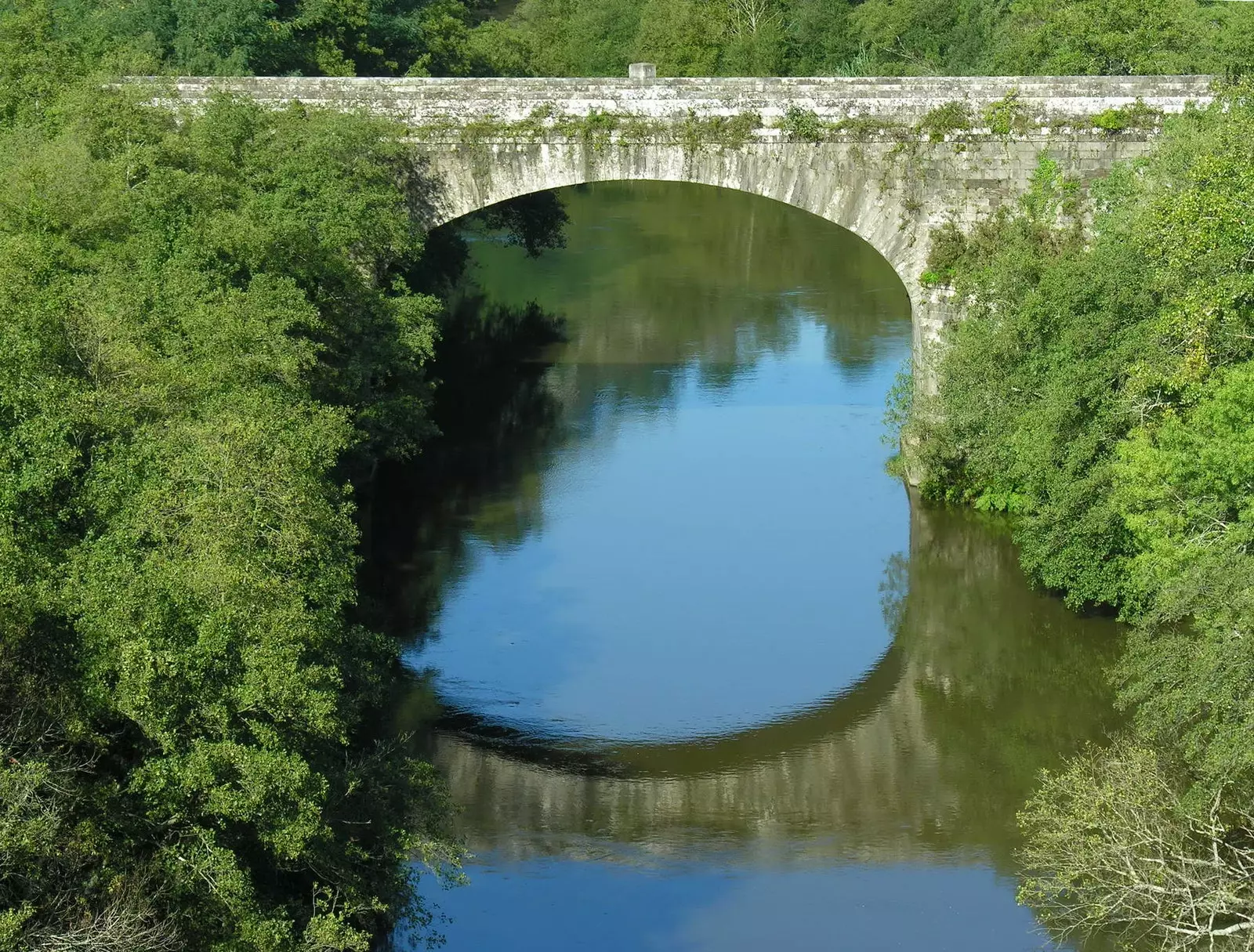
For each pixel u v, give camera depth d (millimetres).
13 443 26141
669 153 51031
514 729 39031
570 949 30297
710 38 107812
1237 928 26281
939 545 49625
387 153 49562
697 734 39031
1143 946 29297
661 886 32531
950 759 37688
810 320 77562
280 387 34875
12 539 24547
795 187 51281
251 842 25438
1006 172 50562
